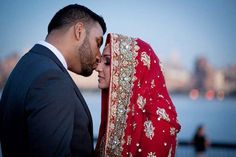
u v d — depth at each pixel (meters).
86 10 2.06
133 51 2.30
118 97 2.26
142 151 2.17
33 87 1.74
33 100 1.72
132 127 2.22
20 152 1.83
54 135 1.68
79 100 1.94
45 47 1.96
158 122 2.16
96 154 2.38
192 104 98.88
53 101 1.72
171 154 2.20
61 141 1.69
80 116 1.90
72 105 1.79
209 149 7.36
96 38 2.08
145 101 2.23
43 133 1.68
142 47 2.32
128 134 2.22
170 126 2.18
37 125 1.69
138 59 2.29
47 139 1.67
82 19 2.03
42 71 1.78
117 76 2.27
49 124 1.68
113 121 2.24
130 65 2.28
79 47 2.02
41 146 1.67
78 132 1.89
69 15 2.02
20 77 1.84
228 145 7.20
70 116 1.76
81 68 2.07
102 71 2.35
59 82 1.77
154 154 2.15
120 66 2.28
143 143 2.17
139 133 2.19
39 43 2.01
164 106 2.21
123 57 2.29
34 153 1.69
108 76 2.34
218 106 85.75
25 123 1.76
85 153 1.93
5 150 1.94
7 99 1.87
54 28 2.03
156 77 2.29
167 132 2.17
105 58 2.35
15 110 1.79
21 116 1.76
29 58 1.91
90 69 2.10
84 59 2.05
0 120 1.96
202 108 74.38
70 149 1.86
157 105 2.21
